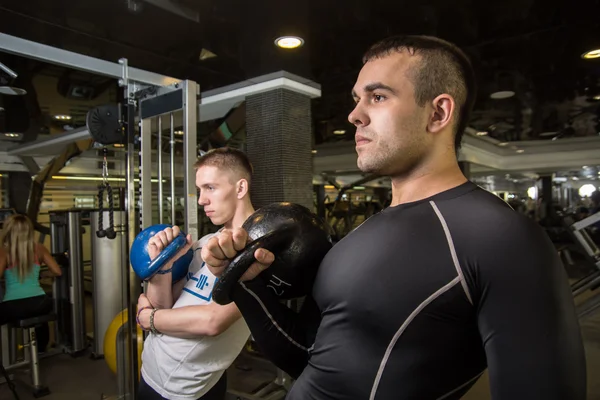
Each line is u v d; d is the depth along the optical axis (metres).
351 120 0.73
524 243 0.53
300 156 2.63
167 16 2.19
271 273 0.72
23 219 2.70
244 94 2.55
